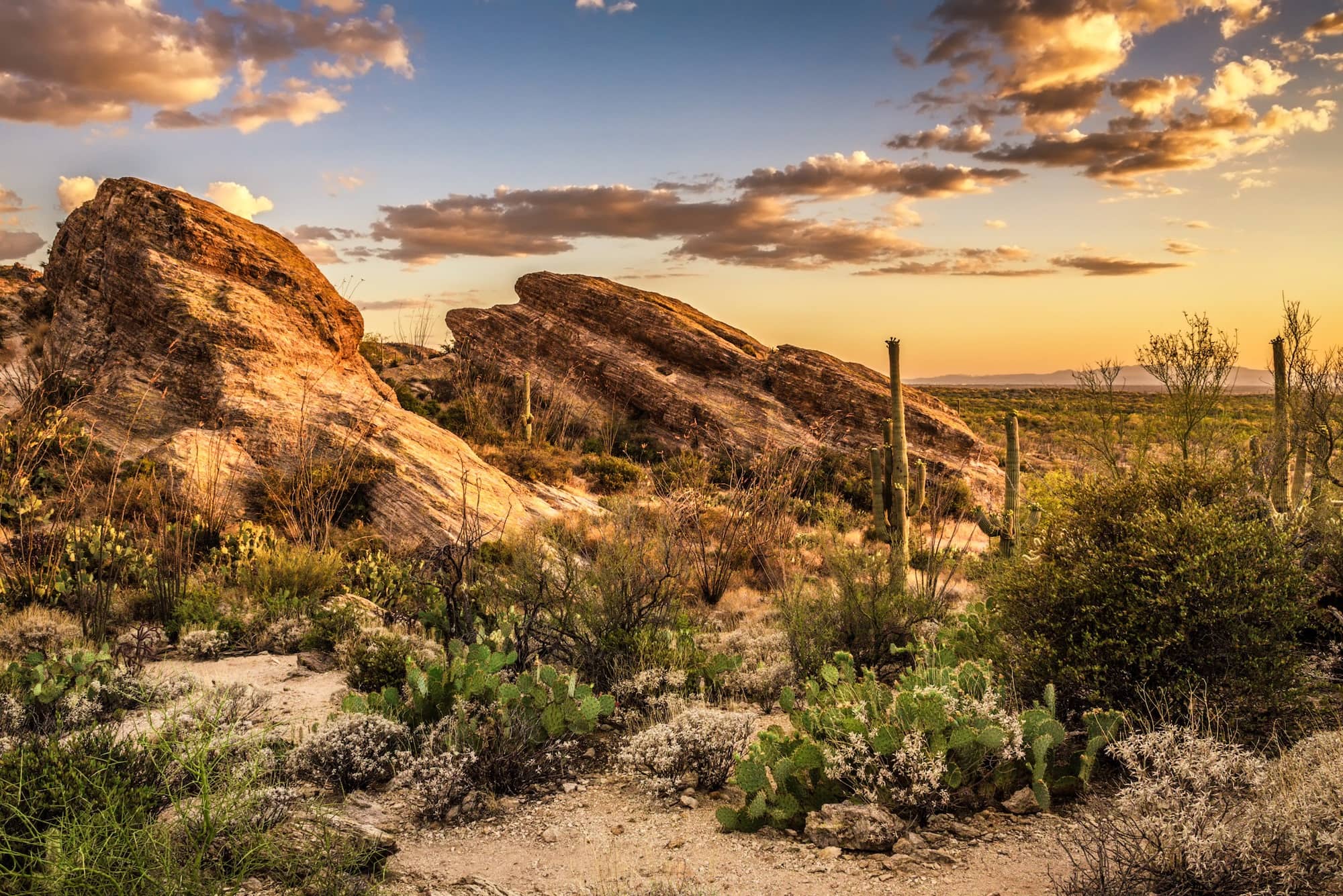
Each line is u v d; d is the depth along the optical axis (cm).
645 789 555
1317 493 1300
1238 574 540
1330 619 658
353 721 570
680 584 1224
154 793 435
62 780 440
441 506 2025
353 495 2047
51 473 1720
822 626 897
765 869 424
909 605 919
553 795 547
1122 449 1842
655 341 3894
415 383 3897
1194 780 402
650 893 391
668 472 2802
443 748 564
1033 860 411
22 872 346
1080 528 627
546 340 4106
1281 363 1491
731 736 578
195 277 2381
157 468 1858
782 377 3622
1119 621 559
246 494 1930
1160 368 1725
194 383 2206
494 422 3341
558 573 1042
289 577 1284
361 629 1003
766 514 1767
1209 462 680
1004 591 632
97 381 2256
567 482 2775
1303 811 356
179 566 1222
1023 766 494
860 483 2861
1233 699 532
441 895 396
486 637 841
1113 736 504
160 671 833
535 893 400
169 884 340
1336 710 548
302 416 2117
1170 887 349
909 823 455
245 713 663
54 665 730
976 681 568
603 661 811
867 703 554
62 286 2698
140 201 2472
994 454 3422
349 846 417
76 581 1163
